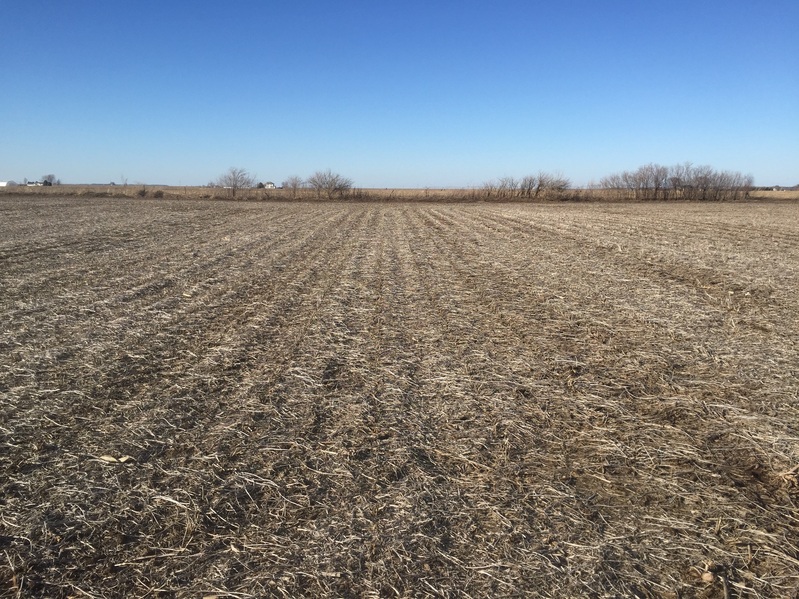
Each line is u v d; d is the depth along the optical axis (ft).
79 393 20.76
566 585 11.13
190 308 34.58
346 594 10.91
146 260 53.88
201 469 15.53
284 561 11.84
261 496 14.29
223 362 24.48
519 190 212.64
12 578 11.28
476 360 24.89
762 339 27.66
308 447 16.81
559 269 48.96
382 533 12.74
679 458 16.29
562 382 22.20
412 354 25.77
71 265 50.14
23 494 14.28
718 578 11.34
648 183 208.74
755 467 15.79
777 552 12.10
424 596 10.84
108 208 130.93
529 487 14.70
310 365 24.14
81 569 11.60
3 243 63.57
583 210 141.38
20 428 17.95
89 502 13.92
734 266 49.32
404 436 17.56
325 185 210.18
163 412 19.16
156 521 13.20
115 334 28.66
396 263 53.62
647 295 38.04
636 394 21.03
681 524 13.12
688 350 26.13
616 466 15.84
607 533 12.81
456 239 74.18
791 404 19.89
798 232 79.25
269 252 61.31
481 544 12.37
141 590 11.02
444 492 14.42
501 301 36.70
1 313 32.60
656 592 11.00
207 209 136.56
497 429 18.07
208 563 11.78
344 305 35.83
